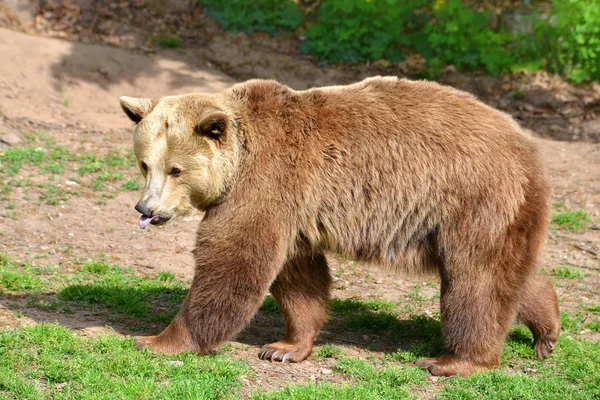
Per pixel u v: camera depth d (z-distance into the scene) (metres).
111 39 25.88
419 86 10.62
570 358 11.01
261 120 10.27
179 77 24.53
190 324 10.12
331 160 10.16
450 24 26.58
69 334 10.20
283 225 10.07
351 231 10.27
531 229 10.06
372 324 12.30
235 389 9.28
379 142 10.15
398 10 27.03
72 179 18.00
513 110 25.33
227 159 9.98
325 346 10.95
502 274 9.98
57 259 14.27
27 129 20.73
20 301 11.86
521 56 27.09
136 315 11.90
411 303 13.56
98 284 13.05
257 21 27.77
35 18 25.94
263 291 10.05
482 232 9.91
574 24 26.36
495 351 10.17
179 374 9.43
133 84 23.92
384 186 10.09
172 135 9.78
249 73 25.91
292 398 8.92
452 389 9.59
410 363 10.66
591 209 18.47
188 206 10.03
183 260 14.90
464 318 10.00
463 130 10.13
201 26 27.44
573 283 14.62
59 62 23.62
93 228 15.87
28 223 15.70
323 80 26.02
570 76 26.48
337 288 14.19
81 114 22.19
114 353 9.81
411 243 10.23
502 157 10.05
